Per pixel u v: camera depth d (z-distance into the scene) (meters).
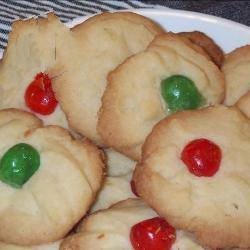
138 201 0.38
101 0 0.52
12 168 0.35
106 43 0.39
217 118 0.37
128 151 0.38
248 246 0.34
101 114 0.37
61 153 0.36
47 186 0.35
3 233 0.35
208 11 0.54
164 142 0.36
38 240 0.35
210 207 0.34
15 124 0.37
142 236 0.35
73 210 0.35
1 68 0.41
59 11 0.51
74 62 0.39
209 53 0.42
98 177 0.36
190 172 0.35
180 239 0.35
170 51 0.39
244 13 0.53
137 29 0.41
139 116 0.37
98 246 0.36
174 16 0.44
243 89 0.40
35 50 0.39
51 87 0.39
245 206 0.34
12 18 0.50
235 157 0.35
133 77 0.38
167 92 0.38
